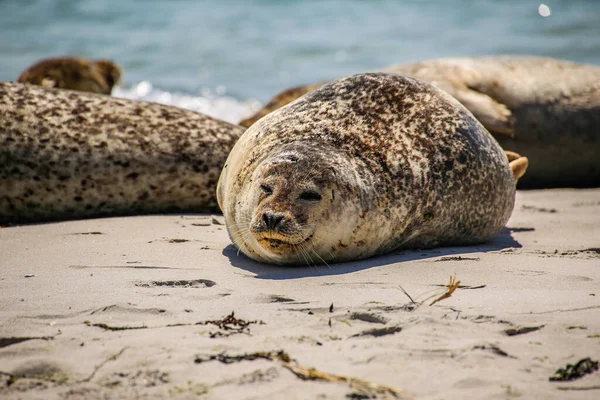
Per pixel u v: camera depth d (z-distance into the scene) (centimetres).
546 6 9281
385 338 1412
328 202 1894
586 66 3791
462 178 2103
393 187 2003
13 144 2700
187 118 2889
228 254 2070
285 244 1875
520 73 3684
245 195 1998
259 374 1262
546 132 3597
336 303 1608
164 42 8119
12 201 2717
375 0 10019
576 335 1422
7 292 1703
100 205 2745
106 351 1364
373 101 2147
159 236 2283
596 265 1908
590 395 1206
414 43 7750
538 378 1259
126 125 2805
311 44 7850
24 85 2908
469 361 1313
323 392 1208
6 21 9350
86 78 4356
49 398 1207
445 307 1570
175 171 2759
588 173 3672
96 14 9638
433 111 2153
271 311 1565
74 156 2717
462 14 9119
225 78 6612
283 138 2084
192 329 1463
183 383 1245
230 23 9031
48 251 2098
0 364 1324
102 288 1725
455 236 2183
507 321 1484
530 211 2820
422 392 1212
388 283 1758
